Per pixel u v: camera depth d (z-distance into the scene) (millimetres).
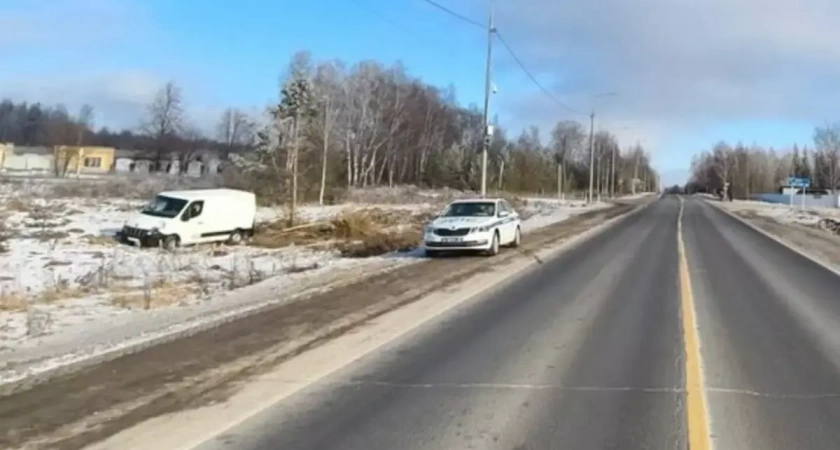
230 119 118375
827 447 5977
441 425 6547
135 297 14734
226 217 29375
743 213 63500
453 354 9391
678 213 59438
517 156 104750
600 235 32500
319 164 59625
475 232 22375
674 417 6754
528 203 68312
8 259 21156
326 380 8070
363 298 14000
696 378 8180
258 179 52188
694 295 14625
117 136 138750
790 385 7922
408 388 7766
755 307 13227
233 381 7977
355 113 92625
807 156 157375
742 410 6980
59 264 20453
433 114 110625
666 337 10500
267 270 20047
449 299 13984
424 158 107250
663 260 21688
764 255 24016
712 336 10562
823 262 22031
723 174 147875
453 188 93562
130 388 7621
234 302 13773
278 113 51750
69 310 13219
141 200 48781
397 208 51219
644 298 14227
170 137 100875
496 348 9750
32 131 132250
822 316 12328
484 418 6746
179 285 17047
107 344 9688
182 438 6148
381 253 25250
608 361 9031
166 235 27172
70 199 47750
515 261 21141
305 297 14047
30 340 10359
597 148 124938
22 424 6445
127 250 25219
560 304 13469
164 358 8953
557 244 27266
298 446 6000
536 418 6742
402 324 11406
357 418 6738
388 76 98938
